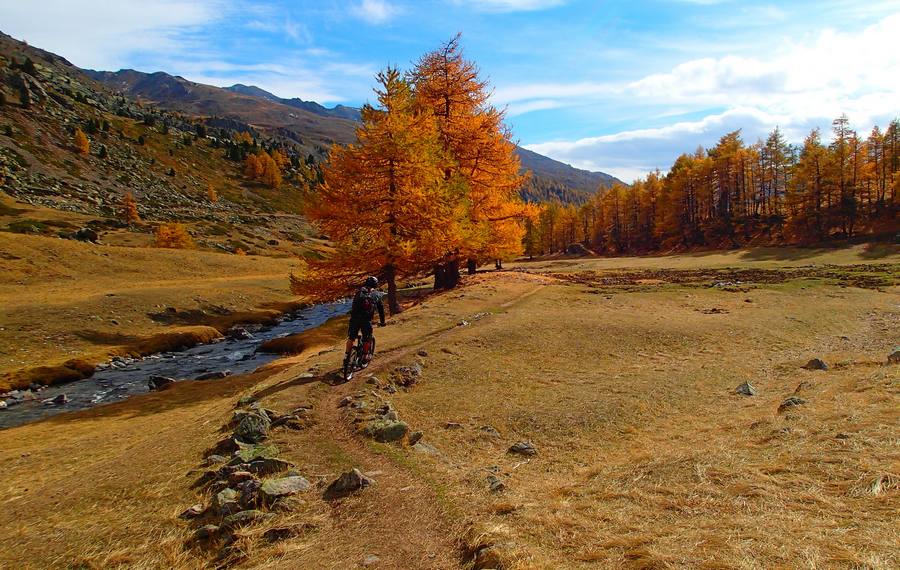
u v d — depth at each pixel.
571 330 18.45
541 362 14.96
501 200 33.38
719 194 82.62
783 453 6.08
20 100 156.00
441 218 23.25
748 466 5.78
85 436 13.45
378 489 6.11
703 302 25.91
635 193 96.31
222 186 175.38
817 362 12.95
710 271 46.88
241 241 114.94
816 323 20.38
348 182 22.67
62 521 6.31
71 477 8.41
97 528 5.98
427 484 6.16
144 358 27.98
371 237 23.41
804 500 4.61
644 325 19.41
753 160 75.69
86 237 75.06
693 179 82.06
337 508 5.74
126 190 139.50
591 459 7.57
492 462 7.62
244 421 8.67
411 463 6.98
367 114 22.77
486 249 33.94
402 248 22.39
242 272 64.31
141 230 99.06
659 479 5.77
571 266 65.06
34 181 118.69
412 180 22.78
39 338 27.77
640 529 4.46
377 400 10.62
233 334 34.16
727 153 77.56
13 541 5.89
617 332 18.39
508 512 5.18
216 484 6.66
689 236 81.75
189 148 193.00
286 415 9.33
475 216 31.47
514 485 6.30
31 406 19.19
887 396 8.05
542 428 9.16
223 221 134.88
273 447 7.77
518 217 34.62
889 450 5.55
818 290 28.77
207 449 8.33
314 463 7.20
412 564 4.46
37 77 186.88
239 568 4.78
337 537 5.11
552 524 4.76
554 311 23.03
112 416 16.06
